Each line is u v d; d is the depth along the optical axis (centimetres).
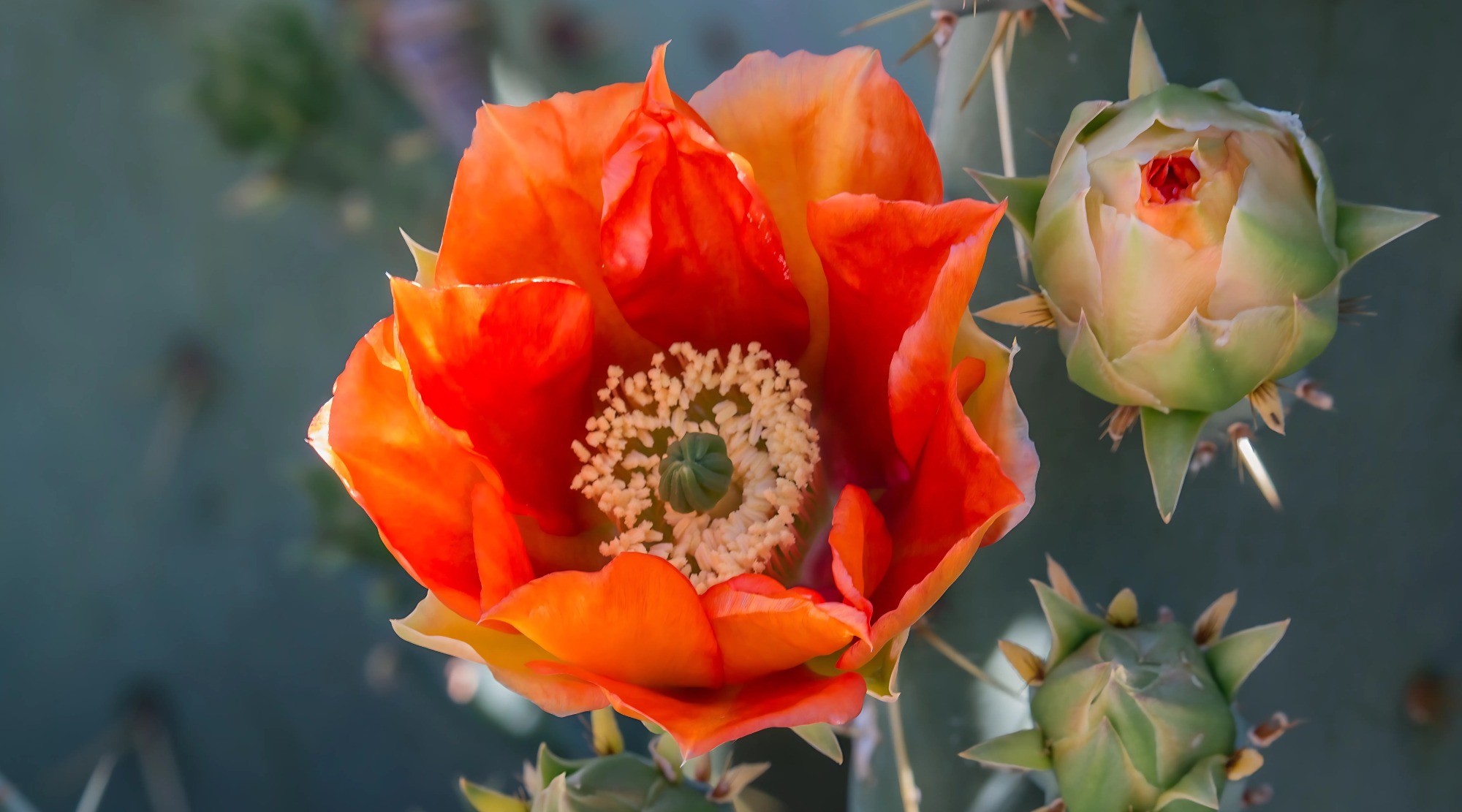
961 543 31
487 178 33
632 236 34
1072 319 34
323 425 33
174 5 51
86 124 52
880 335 33
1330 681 38
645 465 35
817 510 36
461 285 33
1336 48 37
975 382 32
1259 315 33
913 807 37
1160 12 36
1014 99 37
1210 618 35
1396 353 38
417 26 48
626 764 36
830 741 32
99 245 53
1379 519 38
